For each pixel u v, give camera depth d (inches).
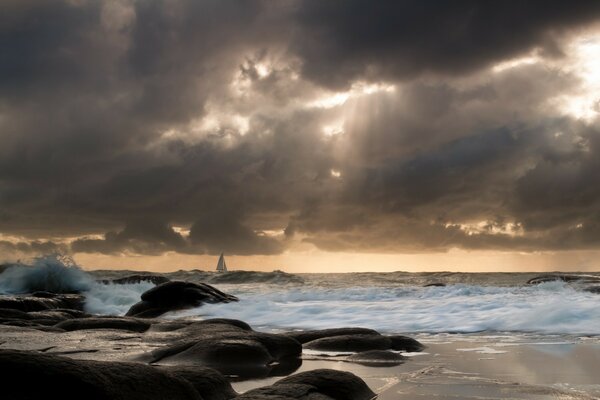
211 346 309.7
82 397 164.1
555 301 564.1
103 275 1913.1
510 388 238.8
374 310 597.9
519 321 479.5
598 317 469.7
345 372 224.8
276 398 184.5
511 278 1823.3
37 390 161.6
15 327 389.7
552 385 245.6
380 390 237.6
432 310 572.4
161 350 312.2
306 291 855.7
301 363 318.0
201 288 760.3
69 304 806.5
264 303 717.9
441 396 225.0
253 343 319.0
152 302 741.3
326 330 407.2
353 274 2504.9
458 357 329.4
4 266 992.2
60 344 324.2
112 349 313.1
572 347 362.3
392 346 366.3
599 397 221.0
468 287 812.6
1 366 163.5
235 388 250.5
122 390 172.6
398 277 1943.9
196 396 194.4
